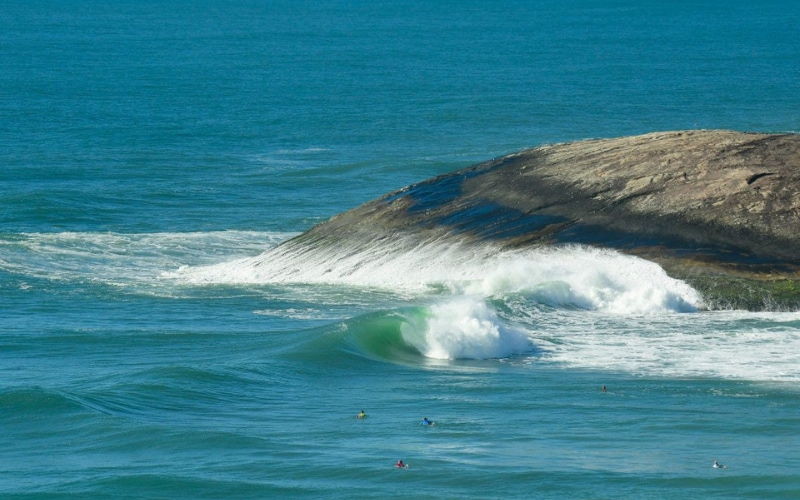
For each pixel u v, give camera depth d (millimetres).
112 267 117250
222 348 86375
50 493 53188
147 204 151250
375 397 72188
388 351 84500
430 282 105625
